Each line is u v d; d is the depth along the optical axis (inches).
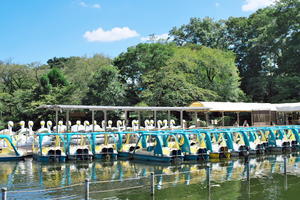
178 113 2046.0
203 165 909.8
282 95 2048.5
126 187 648.4
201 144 1056.8
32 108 1790.1
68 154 1014.4
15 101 1893.5
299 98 2004.2
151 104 1797.5
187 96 1798.7
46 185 681.6
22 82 2199.8
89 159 1018.1
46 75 1972.2
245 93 2251.5
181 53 1987.0
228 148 1060.5
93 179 735.7
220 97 1918.1
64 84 2021.4
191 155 988.6
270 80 2202.3
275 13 2222.0
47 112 1841.8
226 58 2059.5
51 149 1011.9
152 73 1883.6
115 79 1844.2
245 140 1107.3
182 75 1841.8
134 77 2005.4
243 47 2541.8
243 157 1063.0
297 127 1331.2
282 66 2191.2
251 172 799.7
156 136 975.6
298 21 2097.7
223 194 590.2
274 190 617.3
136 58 1999.3
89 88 1857.8
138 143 1112.2
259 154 1143.6
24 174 804.0
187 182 686.5
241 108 1606.8
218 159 1018.7
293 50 2070.6
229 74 2000.5
